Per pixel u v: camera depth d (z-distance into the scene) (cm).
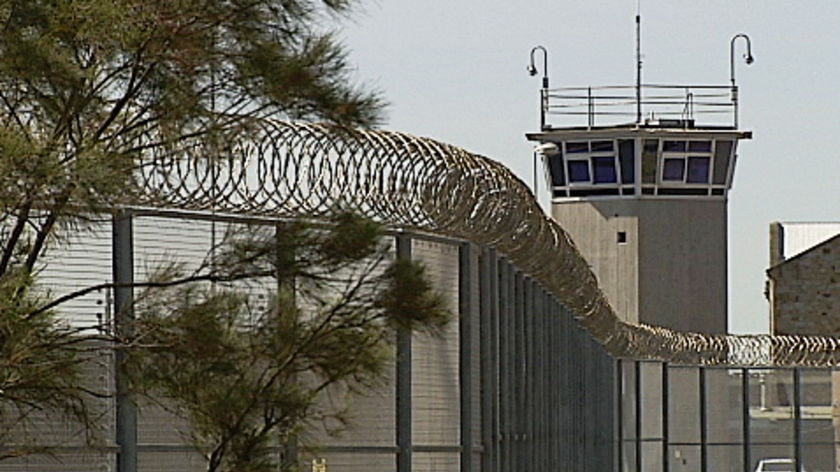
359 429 5334
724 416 12350
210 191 4725
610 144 19525
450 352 5759
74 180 3800
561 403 8506
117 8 3988
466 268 5816
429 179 5316
